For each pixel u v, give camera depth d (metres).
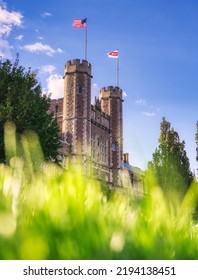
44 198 1.23
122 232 1.03
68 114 41.56
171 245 1.12
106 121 47.41
